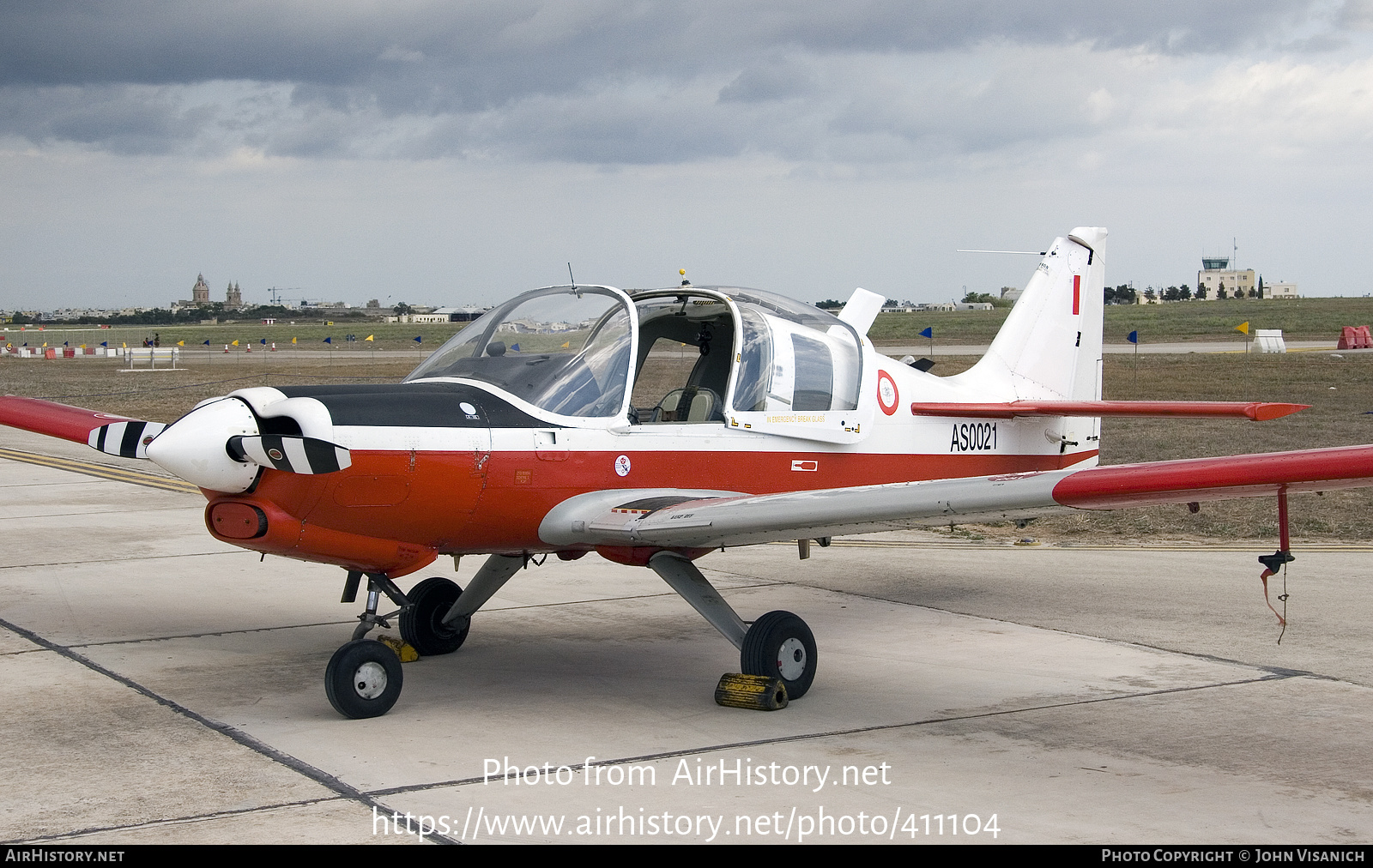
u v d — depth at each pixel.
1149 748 4.52
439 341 71.62
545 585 8.06
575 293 5.98
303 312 157.38
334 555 4.93
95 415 6.31
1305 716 4.97
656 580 8.27
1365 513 11.17
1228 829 3.67
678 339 6.47
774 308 6.37
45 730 4.69
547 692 5.36
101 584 7.83
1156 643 6.34
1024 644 6.33
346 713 4.83
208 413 4.71
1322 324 65.56
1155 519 11.05
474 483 5.07
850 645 6.32
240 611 7.07
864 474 6.52
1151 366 32.50
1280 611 7.12
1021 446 7.55
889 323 84.75
